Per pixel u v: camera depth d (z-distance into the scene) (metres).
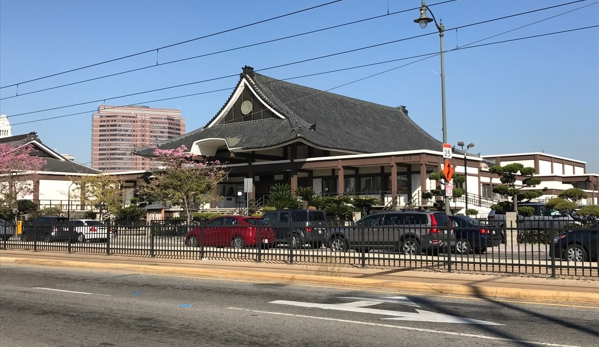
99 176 49.31
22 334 9.35
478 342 8.33
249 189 33.34
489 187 50.12
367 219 22.39
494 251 16.11
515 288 12.56
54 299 12.95
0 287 15.12
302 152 49.75
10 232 27.42
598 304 11.45
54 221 34.41
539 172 66.00
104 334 9.26
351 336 8.80
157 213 44.44
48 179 57.31
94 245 23.84
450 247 15.74
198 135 51.91
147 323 10.06
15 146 61.28
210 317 10.48
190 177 41.84
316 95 55.72
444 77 24.88
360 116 57.34
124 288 14.63
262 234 19.17
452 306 11.38
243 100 52.09
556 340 8.40
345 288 14.13
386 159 41.59
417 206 40.31
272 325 9.69
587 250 15.26
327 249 17.77
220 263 19.09
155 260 20.59
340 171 43.41
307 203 39.69
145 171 53.31
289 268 17.19
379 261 17.02
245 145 45.56
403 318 10.16
